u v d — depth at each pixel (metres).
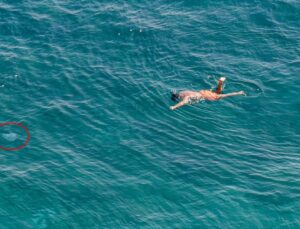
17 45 41.12
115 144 32.22
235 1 47.50
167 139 32.78
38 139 32.34
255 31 43.88
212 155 31.73
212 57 40.69
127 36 42.78
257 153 32.06
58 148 31.78
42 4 46.59
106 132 33.12
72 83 37.41
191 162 31.12
